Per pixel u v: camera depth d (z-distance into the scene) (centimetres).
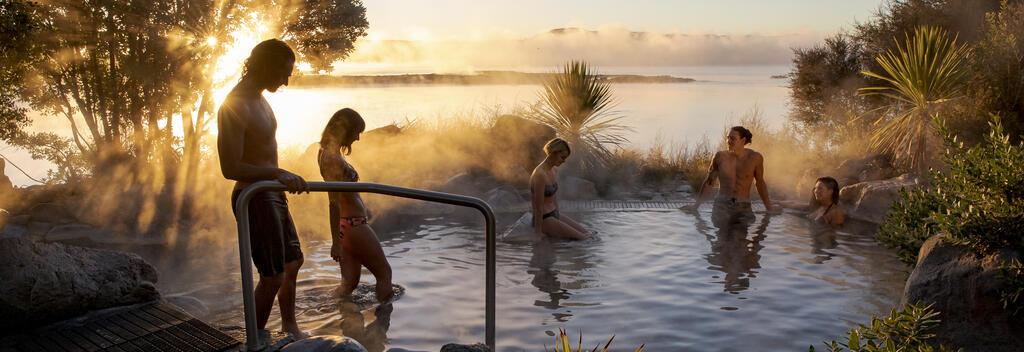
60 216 840
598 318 493
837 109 1468
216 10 1119
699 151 1439
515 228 784
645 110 3334
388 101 3647
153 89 1107
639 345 440
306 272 620
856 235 783
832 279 598
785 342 445
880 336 337
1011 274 373
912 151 1070
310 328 464
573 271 627
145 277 390
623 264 653
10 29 681
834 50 1523
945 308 397
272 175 329
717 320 489
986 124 973
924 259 425
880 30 1464
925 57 1010
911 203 493
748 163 920
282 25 1233
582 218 900
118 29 1058
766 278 602
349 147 514
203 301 538
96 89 1080
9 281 334
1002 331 376
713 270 631
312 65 1318
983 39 1113
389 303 524
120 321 352
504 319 490
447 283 582
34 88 1042
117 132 1111
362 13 1330
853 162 1123
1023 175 399
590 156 1227
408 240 768
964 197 420
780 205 963
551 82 1273
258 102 360
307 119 2459
